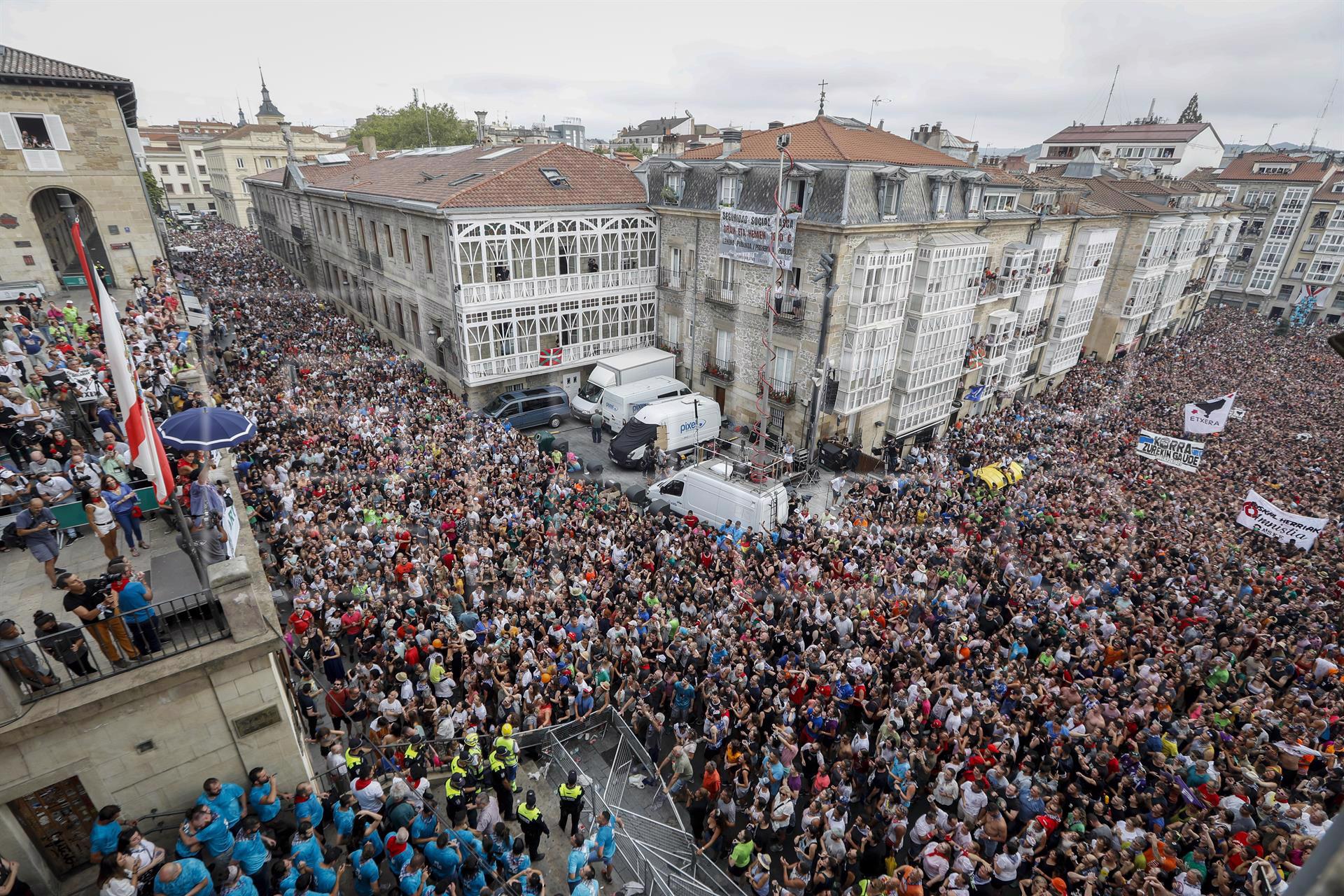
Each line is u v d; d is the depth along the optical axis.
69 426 12.91
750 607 15.98
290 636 13.06
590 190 31.77
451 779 10.48
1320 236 62.81
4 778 7.42
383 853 9.51
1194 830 10.11
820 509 26.00
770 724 12.81
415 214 30.33
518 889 9.07
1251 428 32.16
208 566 8.34
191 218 91.88
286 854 8.91
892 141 30.42
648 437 27.31
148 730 8.18
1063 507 22.52
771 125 31.25
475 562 16.61
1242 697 13.53
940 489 24.31
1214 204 50.78
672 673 13.05
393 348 37.53
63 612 9.30
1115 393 37.09
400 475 20.80
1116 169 48.22
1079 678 13.70
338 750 10.27
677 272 33.66
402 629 13.48
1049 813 10.44
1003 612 16.84
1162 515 22.75
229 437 9.80
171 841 8.66
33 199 27.09
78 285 28.25
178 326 24.61
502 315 29.58
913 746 11.67
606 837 9.81
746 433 31.53
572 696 13.09
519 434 27.66
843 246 25.73
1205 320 61.19
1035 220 33.81
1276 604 17.02
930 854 9.66
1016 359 36.69
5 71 24.83
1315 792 10.45
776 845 10.74
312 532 16.36
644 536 19.09
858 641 15.38
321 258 47.00
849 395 27.98
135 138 34.47
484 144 41.44
